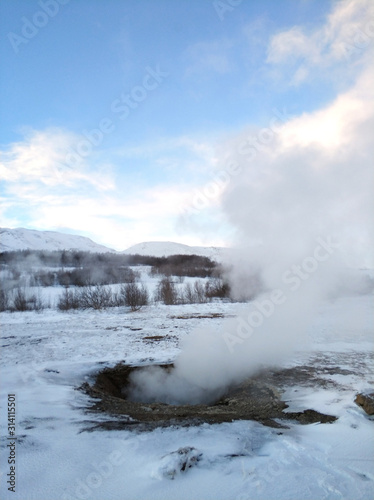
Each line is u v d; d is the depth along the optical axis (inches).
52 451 148.3
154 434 166.7
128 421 190.1
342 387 242.7
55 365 313.7
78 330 509.0
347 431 166.2
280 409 209.5
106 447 152.5
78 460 140.0
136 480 124.0
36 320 636.1
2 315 721.6
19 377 276.5
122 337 447.5
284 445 149.9
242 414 206.2
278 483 119.1
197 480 122.1
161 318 612.7
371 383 250.1
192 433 166.9
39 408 207.9
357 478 123.1
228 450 145.1
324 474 125.3
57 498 114.0
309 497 111.2
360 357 331.3
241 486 117.7
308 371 287.6
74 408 213.5
